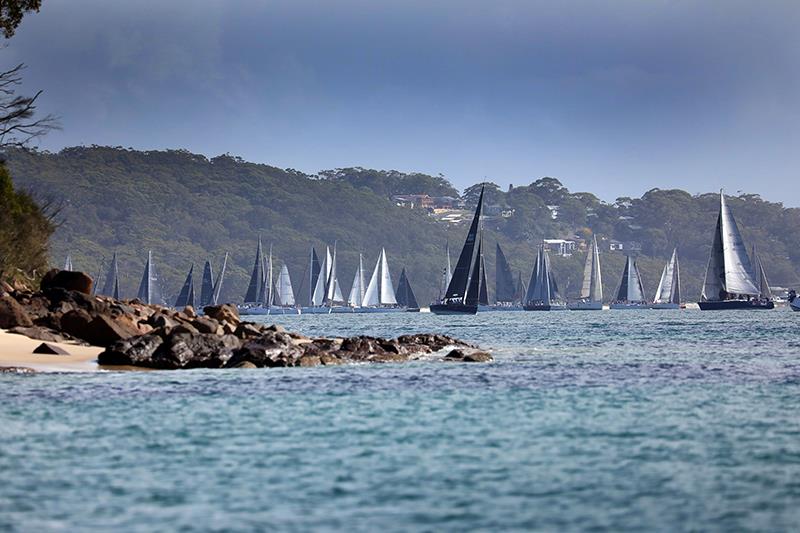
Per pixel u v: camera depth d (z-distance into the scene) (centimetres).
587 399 14150
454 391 15000
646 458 9800
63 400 13525
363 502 8156
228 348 18100
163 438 10838
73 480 8881
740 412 12794
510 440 10762
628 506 8038
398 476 9038
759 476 9000
